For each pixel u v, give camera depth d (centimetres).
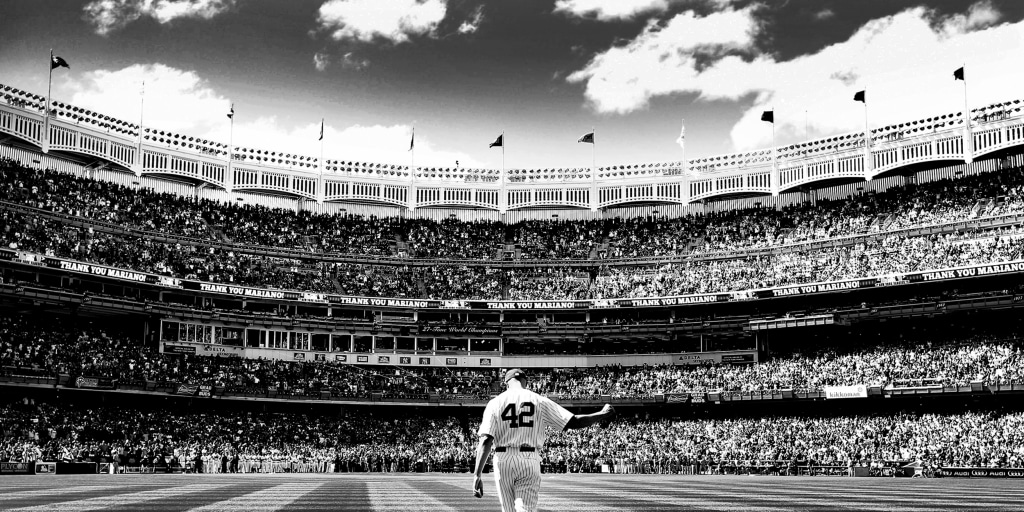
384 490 3288
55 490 2953
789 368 8606
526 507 1204
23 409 7262
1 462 6056
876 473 6775
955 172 9406
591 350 9894
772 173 10250
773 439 7850
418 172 11106
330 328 9494
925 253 8506
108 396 7988
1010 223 8381
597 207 10962
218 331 9031
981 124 9000
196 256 9269
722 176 10525
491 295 9988
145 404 8231
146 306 8406
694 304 9400
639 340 9756
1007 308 7800
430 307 9756
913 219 9038
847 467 6950
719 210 10731
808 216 9888
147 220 9250
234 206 10200
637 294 9750
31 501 2258
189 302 9075
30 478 4625
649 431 8556
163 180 10300
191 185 10469
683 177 10706
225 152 10450
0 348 7269
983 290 8238
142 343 8612
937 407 7875
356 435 8744
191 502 2312
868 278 8462
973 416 7450
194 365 8512
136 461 6881
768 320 8869
